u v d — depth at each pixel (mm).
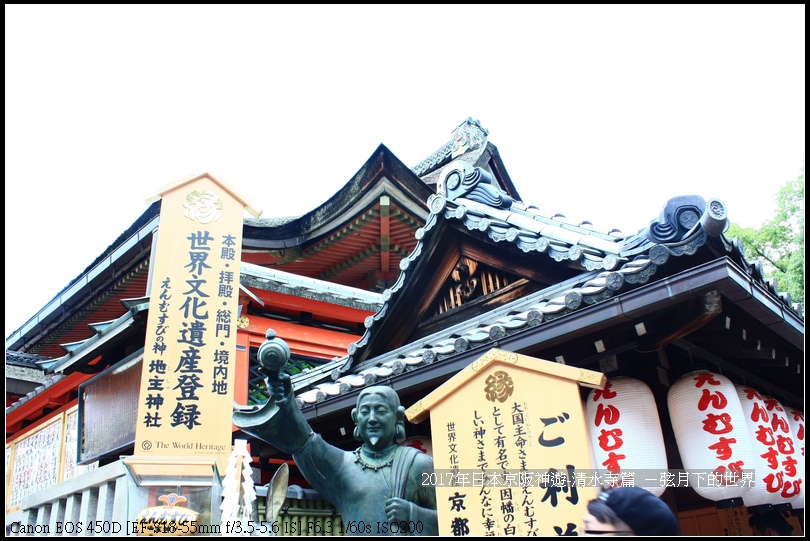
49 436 13680
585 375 4758
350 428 7535
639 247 5770
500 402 5098
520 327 5766
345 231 16438
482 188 7984
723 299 5004
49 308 16344
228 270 6750
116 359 9602
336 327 14359
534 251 6902
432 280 8055
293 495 6836
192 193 6930
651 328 5246
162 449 5965
